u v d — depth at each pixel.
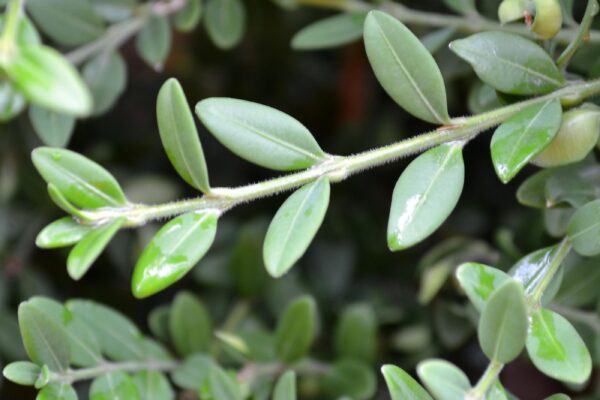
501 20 0.24
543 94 0.24
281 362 0.30
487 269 0.23
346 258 0.38
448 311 0.32
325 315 0.35
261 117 0.23
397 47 0.23
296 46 0.30
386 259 0.38
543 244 0.28
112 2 0.30
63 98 0.19
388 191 0.40
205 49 0.42
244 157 0.23
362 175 0.40
